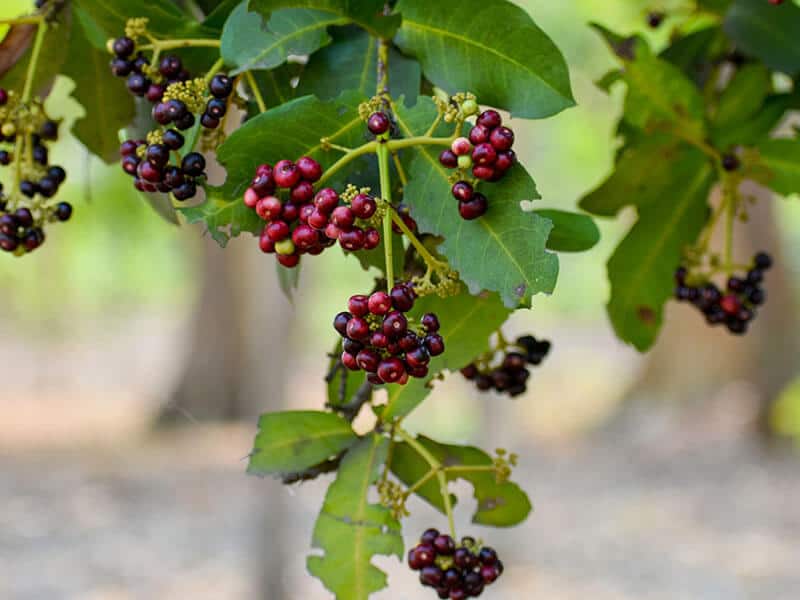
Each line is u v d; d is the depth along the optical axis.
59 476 3.89
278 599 2.37
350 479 0.70
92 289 8.38
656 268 0.81
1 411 5.21
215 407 4.72
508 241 0.64
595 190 0.81
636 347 0.82
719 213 0.81
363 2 0.68
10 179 0.75
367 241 0.64
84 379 6.23
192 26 0.70
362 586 0.70
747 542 3.02
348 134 0.66
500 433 2.90
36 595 2.66
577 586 2.69
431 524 2.94
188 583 2.75
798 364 4.16
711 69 0.85
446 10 0.68
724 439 4.23
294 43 0.67
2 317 8.05
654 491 3.63
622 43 0.79
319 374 5.95
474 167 0.64
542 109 0.68
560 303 7.70
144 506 3.49
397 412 0.71
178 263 7.80
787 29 0.80
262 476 0.70
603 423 4.67
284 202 0.65
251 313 4.69
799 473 3.76
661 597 2.58
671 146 0.80
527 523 3.29
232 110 0.76
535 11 2.18
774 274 4.11
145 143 0.68
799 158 0.79
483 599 2.61
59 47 0.74
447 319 0.70
